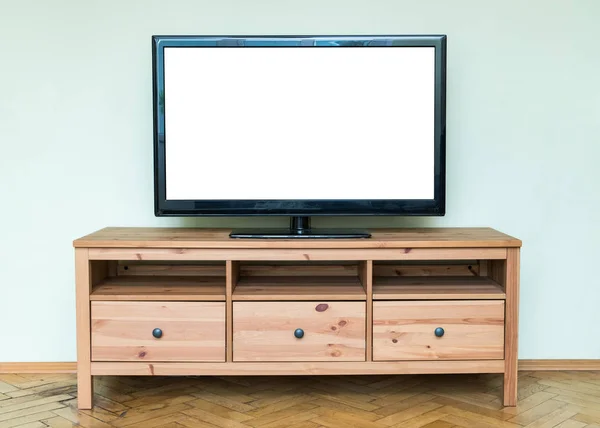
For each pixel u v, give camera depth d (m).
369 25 2.88
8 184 2.87
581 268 2.92
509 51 2.89
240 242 2.44
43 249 2.89
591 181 2.91
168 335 2.47
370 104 2.69
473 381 2.78
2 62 2.84
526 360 2.93
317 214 2.71
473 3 2.88
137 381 2.78
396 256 2.47
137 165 2.89
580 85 2.90
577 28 2.88
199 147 2.69
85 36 2.85
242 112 2.68
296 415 2.38
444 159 2.70
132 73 2.87
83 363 2.46
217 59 2.67
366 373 2.49
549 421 2.32
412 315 2.48
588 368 2.93
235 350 2.48
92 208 2.89
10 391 2.65
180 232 2.70
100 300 2.46
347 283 2.68
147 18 2.86
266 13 2.87
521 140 2.91
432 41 2.67
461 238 2.52
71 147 2.87
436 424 2.29
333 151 2.70
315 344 2.48
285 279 2.78
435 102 2.69
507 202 2.91
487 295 2.48
